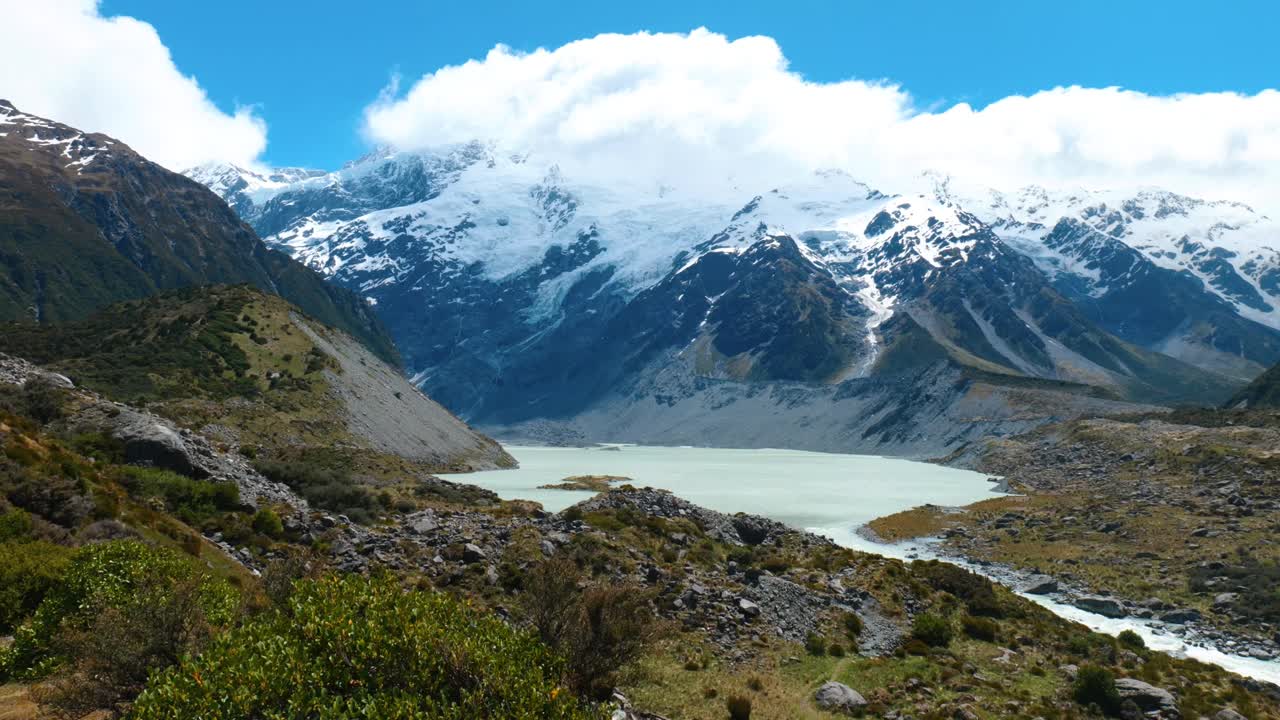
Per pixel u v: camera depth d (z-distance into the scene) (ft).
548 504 363.76
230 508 163.94
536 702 63.36
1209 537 290.35
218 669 59.88
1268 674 167.63
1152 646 186.60
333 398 464.65
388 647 63.46
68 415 189.57
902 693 123.34
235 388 424.87
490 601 130.52
